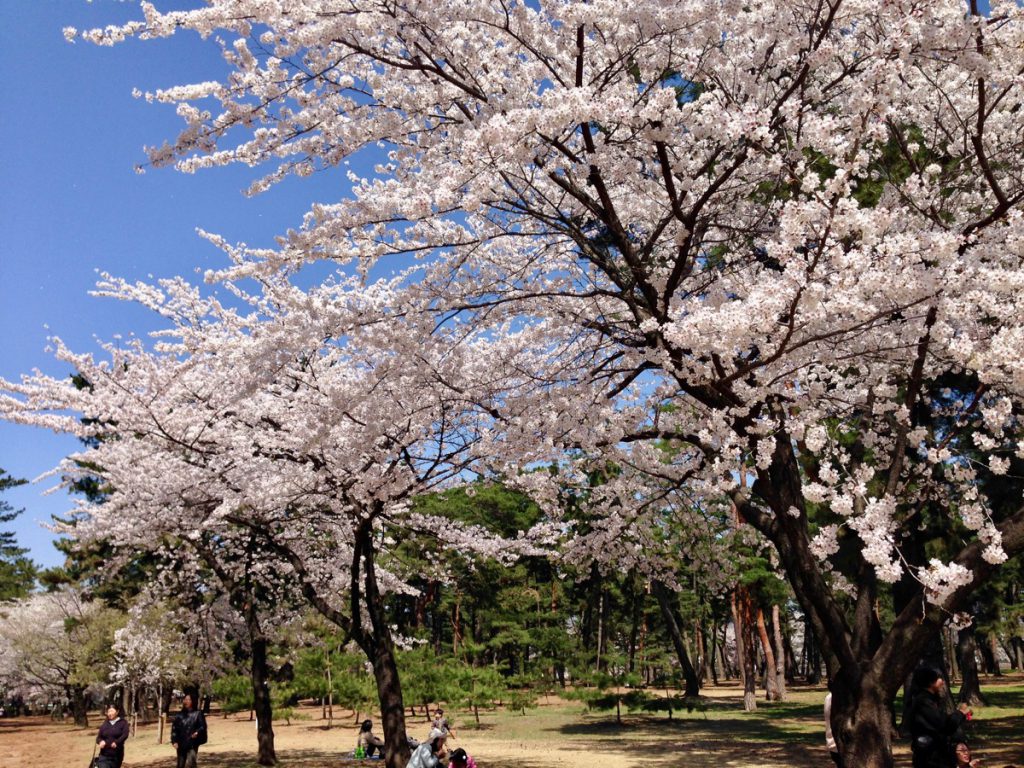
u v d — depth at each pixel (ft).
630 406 25.96
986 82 21.24
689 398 25.07
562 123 15.71
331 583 45.34
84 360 32.99
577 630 126.21
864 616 19.92
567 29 18.20
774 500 19.81
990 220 17.42
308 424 27.25
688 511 33.55
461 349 25.41
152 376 33.37
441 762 26.18
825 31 17.47
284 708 74.95
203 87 18.79
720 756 41.88
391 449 26.73
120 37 16.51
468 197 15.85
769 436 18.97
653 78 19.26
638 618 95.50
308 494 33.22
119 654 71.26
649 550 35.45
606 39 19.86
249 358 22.81
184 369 33.58
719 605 96.17
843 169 13.88
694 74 18.62
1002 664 185.06
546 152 20.17
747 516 21.45
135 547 51.98
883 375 21.15
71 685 104.94
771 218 23.70
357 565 35.24
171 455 36.04
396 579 46.19
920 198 19.61
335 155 20.40
